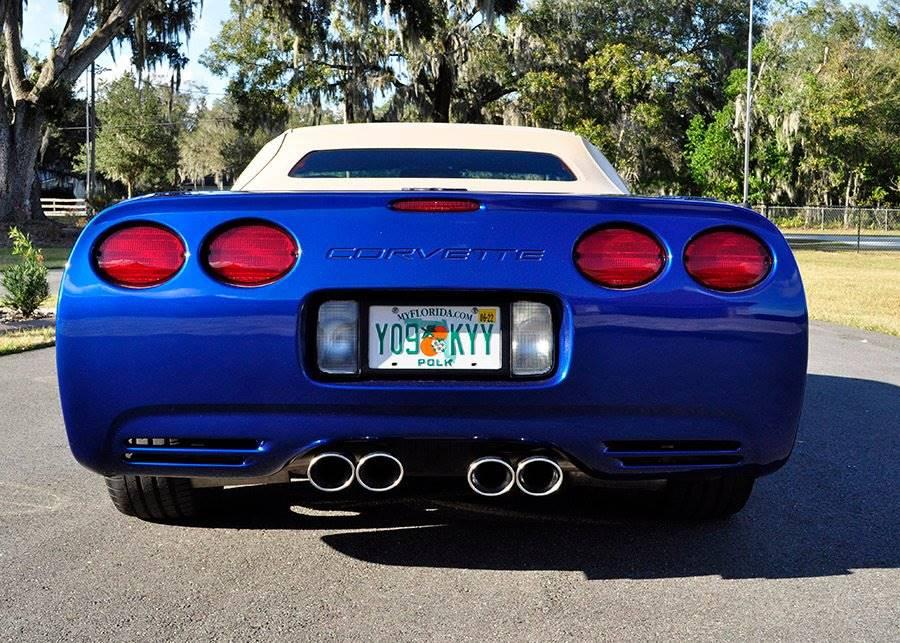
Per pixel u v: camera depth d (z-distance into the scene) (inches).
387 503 129.6
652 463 95.4
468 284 91.4
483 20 1181.1
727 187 1788.9
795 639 84.7
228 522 120.3
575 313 91.4
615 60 1370.6
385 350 92.9
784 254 95.6
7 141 1113.4
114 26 1139.9
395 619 89.1
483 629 86.7
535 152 140.6
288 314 90.7
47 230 1130.0
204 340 90.7
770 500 131.6
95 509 125.5
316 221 92.4
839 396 212.7
